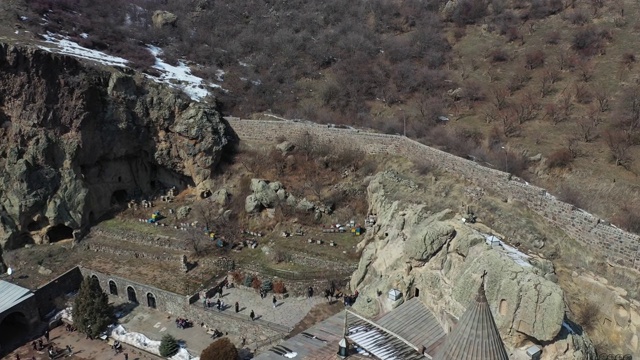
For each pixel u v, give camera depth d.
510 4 79.75
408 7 85.81
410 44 76.75
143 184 61.88
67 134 54.41
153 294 46.16
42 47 59.66
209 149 58.28
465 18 79.81
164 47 78.44
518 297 29.08
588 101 55.03
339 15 88.94
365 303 38.06
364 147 55.41
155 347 41.34
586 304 32.12
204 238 52.09
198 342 41.88
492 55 69.50
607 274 33.12
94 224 56.03
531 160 47.41
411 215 41.56
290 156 57.69
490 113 57.44
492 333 20.52
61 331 44.81
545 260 33.56
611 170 43.97
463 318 21.06
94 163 56.91
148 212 57.84
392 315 34.59
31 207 51.97
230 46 81.31
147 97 59.12
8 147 52.94
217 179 58.91
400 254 39.44
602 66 60.25
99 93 56.31
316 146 57.59
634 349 30.00
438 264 35.72
